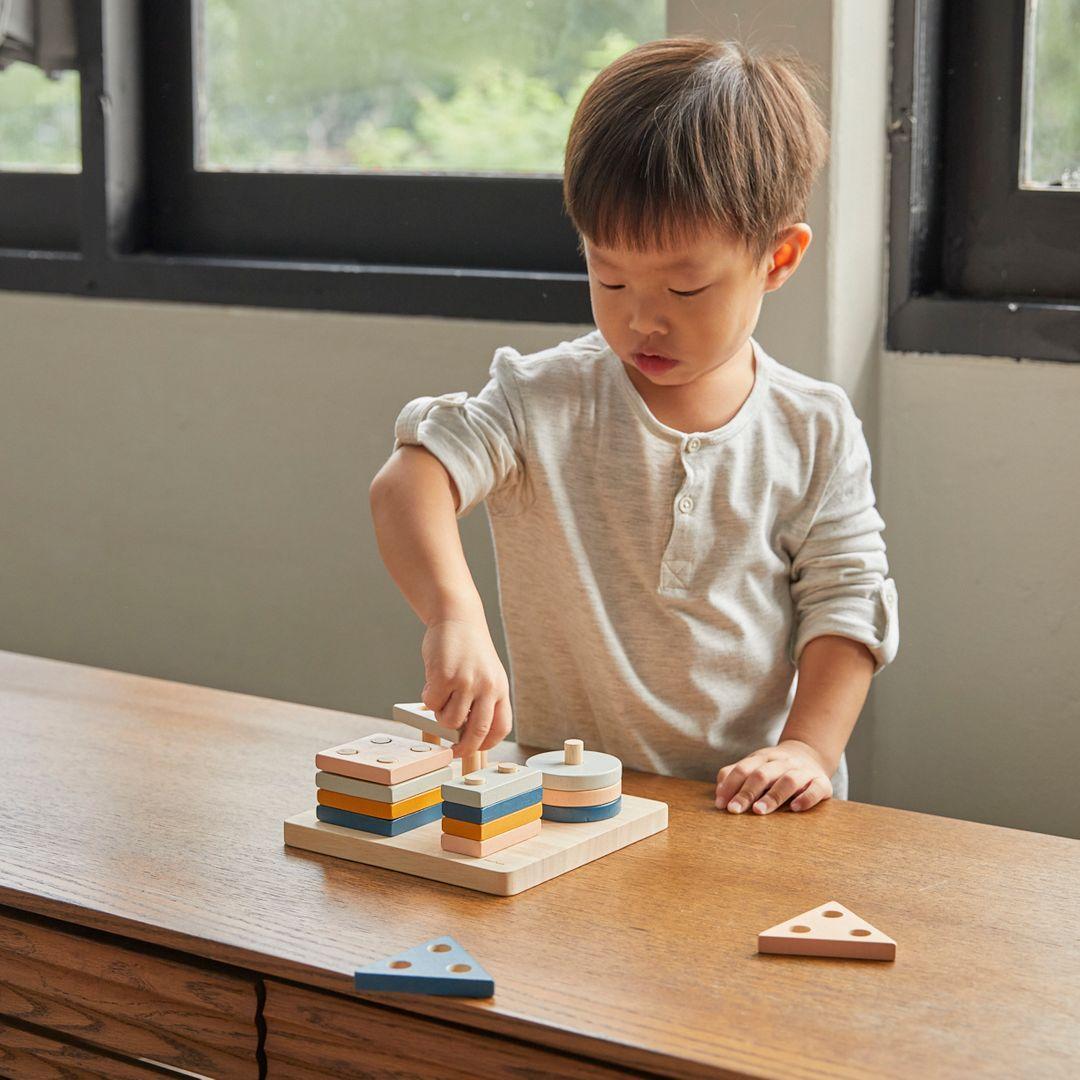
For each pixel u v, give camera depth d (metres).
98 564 1.85
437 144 1.68
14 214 1.91
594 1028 0.64
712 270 0.91
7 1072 0.82
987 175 1.40
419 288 1.59
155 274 1.75
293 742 1.03
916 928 0.74
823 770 0.99
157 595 1.82
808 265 1.31
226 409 1.73
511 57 1.62
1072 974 0.69
